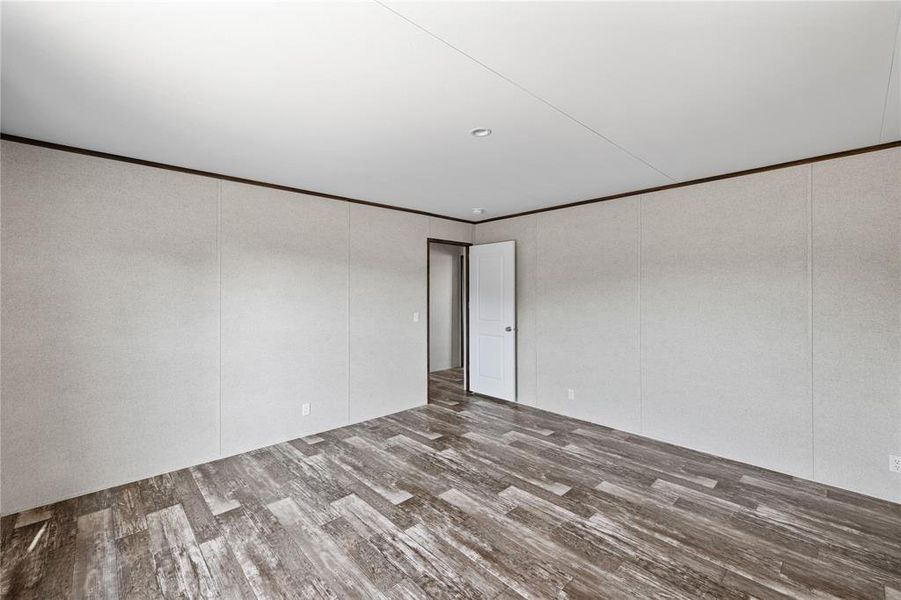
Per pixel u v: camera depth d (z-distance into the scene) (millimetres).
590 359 4355
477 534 2348
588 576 2002
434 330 7297
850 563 2094
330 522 2467
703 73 1851
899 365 2664
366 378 4438
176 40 1581
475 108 2199
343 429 4148
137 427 2990
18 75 1834
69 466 2719
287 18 1450
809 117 2316
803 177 3029
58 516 2514
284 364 3783
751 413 3275
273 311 3711
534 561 2111
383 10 1412
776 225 3150
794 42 1612
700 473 3135
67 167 2721
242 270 3520
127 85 1937
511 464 3301
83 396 2775
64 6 1364
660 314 3812
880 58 1721
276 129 2467
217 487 2900
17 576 2002
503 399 5234
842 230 2869
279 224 3746
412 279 4898
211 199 3348
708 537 2318
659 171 3318
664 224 3777
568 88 1987
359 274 4371
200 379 3285
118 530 2381
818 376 2971
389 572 2035
